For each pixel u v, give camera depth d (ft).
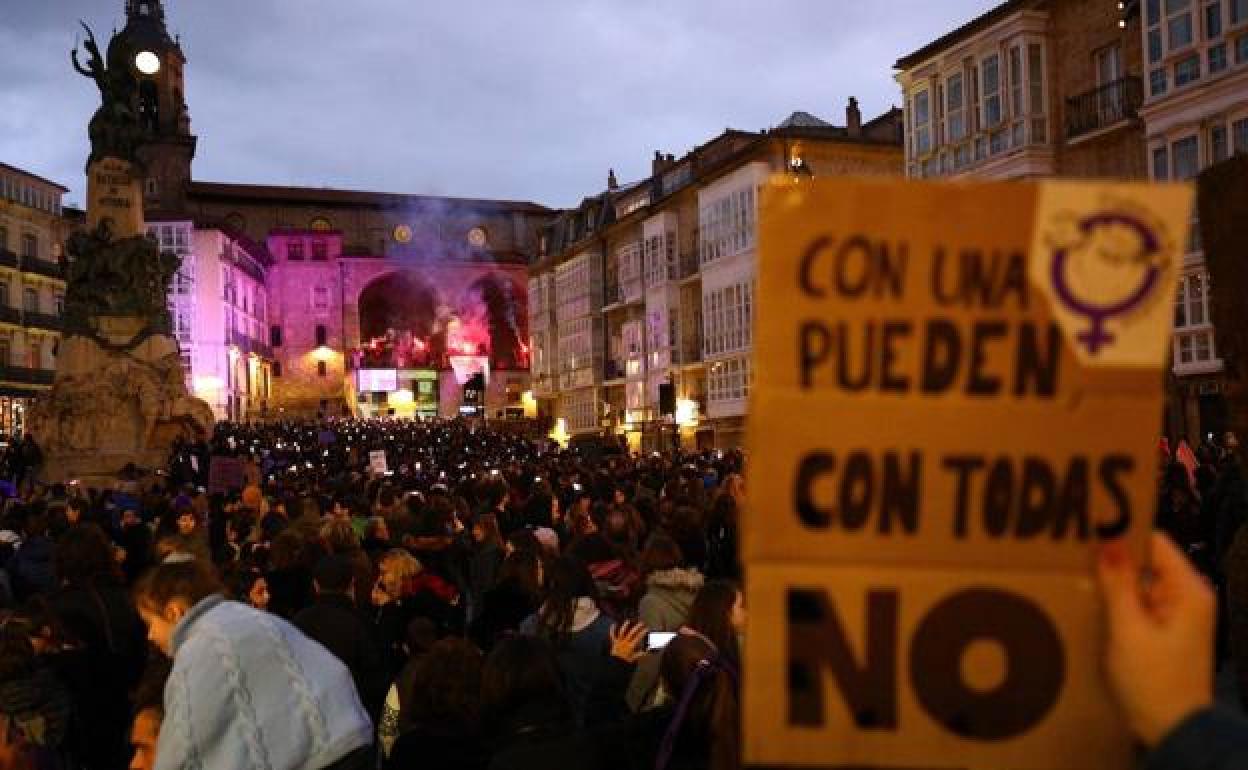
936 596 5.81
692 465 81.56
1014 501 5.82
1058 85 100.48
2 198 223.10
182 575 15.17
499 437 166.40
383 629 24.75
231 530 40.11
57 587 28.84
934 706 5.79
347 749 14.34
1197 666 5.05
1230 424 9.77
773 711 5.83
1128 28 93.50
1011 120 101.04
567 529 39.47
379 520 34.22
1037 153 99.35
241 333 284.82
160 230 257.34
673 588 21.72
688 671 14.06
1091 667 5.73
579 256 219.61
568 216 237.25
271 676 14.19
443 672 15.61
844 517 5.84
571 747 13.92
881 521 5.84
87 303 106.11
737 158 152.25
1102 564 5.68
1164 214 5.86
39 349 234.38
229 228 268.82
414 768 15.16
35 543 33.06
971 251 5.91
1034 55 100.01
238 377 277.03
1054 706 5.74
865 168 152.35
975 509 5.84
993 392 5.87
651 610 21.58
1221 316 9.62
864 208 5.91
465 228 368.27
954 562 5.82
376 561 29.55
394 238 358.84
